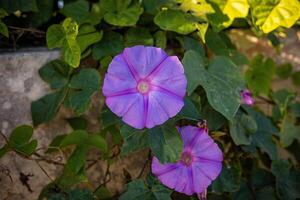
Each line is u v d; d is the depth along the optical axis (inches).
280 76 30.1
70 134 22.1
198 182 21.4
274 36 27.0
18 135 21.6
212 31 24.8
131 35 23.7
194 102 22.3
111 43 23.4
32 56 22.8
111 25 24.0
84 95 21.8
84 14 24.1
